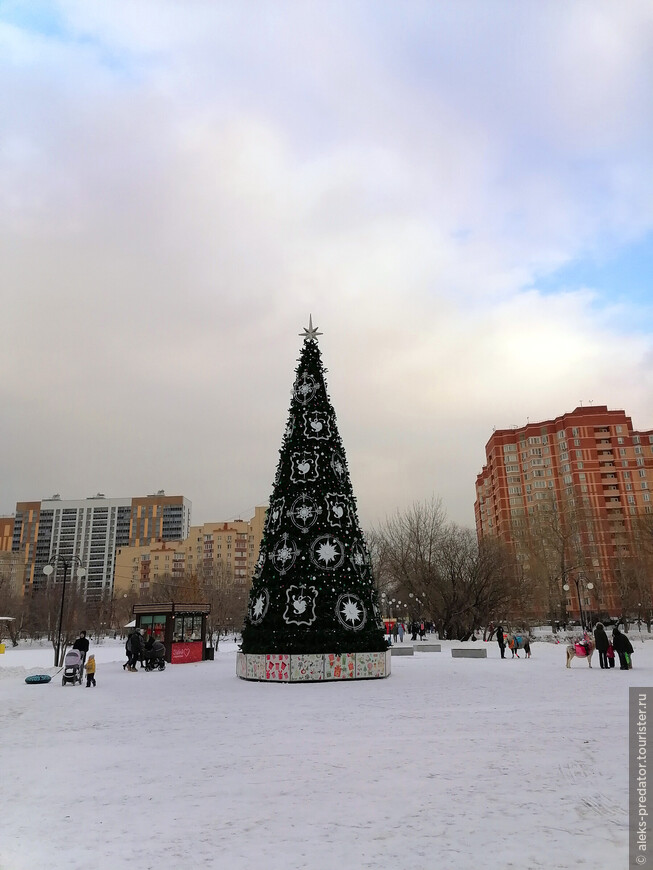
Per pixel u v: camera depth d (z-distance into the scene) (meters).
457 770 7.27
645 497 93.75
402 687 15.84
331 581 18.72
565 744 8.49
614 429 97.50
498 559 45.66
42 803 6.46
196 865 4.72
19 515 164.50
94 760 8.38
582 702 12.42
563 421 99.75
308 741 9.23
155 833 5.48
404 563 47.91
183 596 84.00
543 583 58.44
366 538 60.72
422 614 54.06
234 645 50.94
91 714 12.55
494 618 46.81
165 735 10.05
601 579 67.19
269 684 17.36
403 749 8.49
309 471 20.06
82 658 19.69
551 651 31.25
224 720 11.34
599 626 19.98
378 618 19.38
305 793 6.54
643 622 58.78
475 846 4.91
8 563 116.62
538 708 11.78
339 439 21.17
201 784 7.03
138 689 16.94
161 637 29.42
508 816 5.61
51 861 4.88
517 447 105.19
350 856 4.79
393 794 6.40
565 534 60.34
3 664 30.53
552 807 5.83
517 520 101.94
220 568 110.00
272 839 5.23
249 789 6.77
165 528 159.62
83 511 162.12
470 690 14.86
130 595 99.19
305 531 19.25
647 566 56.78
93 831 5.57
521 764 7.46
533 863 4.55
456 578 44.97
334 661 17.81
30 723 11.54
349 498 20.41
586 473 95.88
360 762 7.82
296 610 18.27
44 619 63.25
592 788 6.41
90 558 158.25
